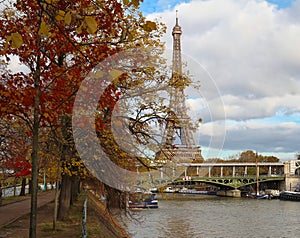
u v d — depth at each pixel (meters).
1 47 9.91
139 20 11.44
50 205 39.00
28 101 9.51
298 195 88.31
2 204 39.91
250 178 102.75
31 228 8.52
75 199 39.41
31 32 9.80
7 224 23.61
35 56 10.06
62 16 6.55
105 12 8.66
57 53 9.95
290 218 56.28
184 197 84.69
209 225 47.38
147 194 17.94
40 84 10.15
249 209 68.38
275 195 98.88
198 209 65.81
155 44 13.98
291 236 41.94
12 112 9.66
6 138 24.33
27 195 58.81
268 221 52.75
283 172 115.69
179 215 54.34
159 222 45.81
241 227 47.06
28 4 9.50
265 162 120.81
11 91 9.44
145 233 38.12
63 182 25.16
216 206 72.94
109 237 22.31
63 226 22.47
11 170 32.91
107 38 10.61
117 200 19.47
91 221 24.72
